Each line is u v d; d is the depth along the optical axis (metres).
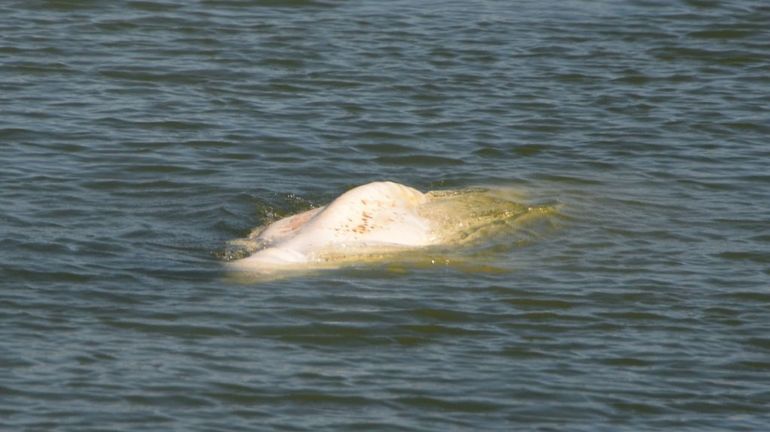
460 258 52.94
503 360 44.78
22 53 79.19
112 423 39.78
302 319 47.25
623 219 58.19
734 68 81.12
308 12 89.81
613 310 48.91
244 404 41.25
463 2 93.50
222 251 53.34
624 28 87.88
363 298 49.00
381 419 40.66
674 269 52.88
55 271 50.69
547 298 49.69
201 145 66.31
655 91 76.81
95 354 44.09
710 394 42.97
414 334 46.50
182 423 39.94
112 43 81.94
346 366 44.00
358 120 70.69
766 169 65.00
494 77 78.31
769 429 40.88
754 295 50.47
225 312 47.62
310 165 64.19
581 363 44.75
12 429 39.12
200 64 78.94
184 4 90.06
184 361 43.88
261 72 78.06
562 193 61.03
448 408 41.47
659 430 40.56
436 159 65.69
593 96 75.69
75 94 73.19
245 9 89.75
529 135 69.44
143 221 56.44
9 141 65.44
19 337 45.06
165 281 50.16
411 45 83.62
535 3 93.44
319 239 52.81
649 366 44.69
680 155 66.94
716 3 92.81
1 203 57.38
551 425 40.66
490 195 59.62
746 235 56.72
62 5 88.50
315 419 40.50
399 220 54.78
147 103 72.31
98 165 62.81
